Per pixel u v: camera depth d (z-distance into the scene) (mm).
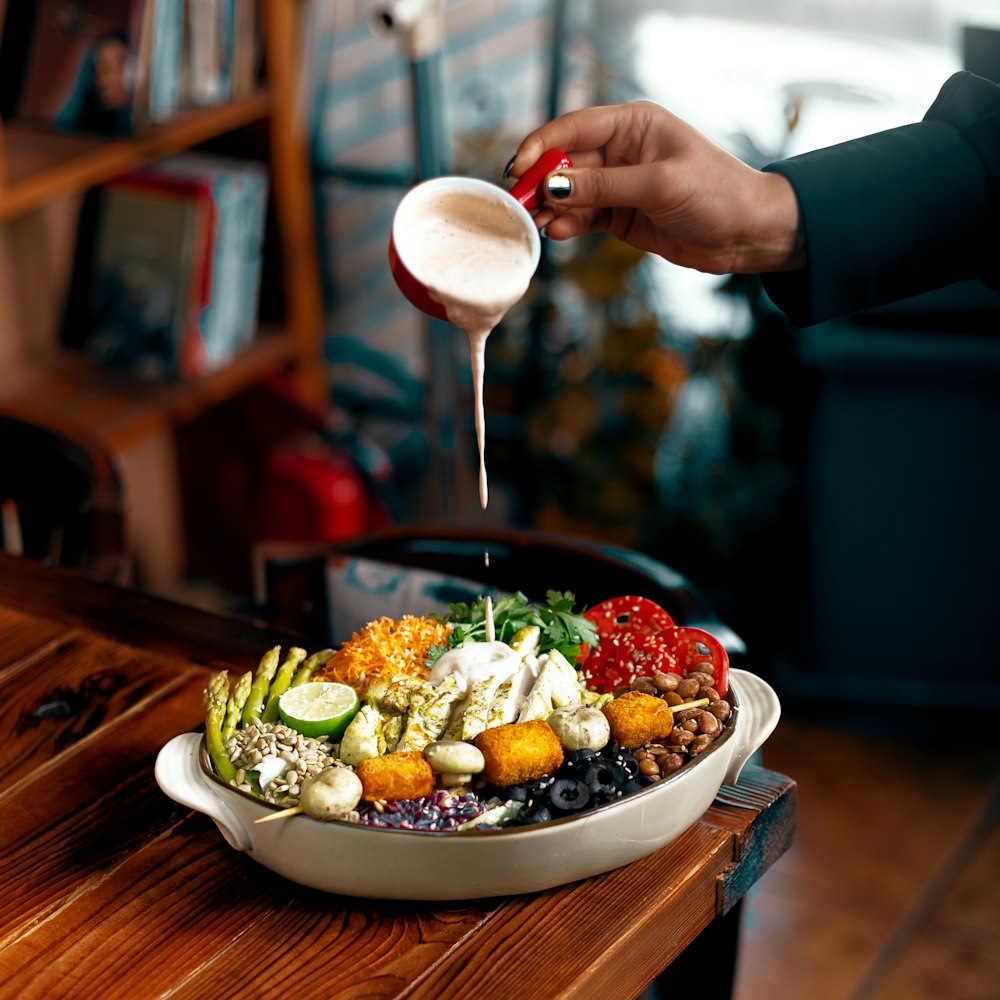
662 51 2592
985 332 2234
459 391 2803
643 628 1096
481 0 2732
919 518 2391
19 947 947
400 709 988
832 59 2469
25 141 2342
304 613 1574
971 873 2242
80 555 1767
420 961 915
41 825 1081
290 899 983
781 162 1208
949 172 1208
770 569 2633
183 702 1250
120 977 916
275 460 2820
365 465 2859
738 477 2590
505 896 963
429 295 1026
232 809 958
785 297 1258
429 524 1563
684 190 1146
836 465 2379
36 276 2648
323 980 904
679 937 1006
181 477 3037
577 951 917
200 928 958
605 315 2605
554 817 921
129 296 2635
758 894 2193
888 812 2383
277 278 2861
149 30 2354
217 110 2551
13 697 1264
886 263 1210
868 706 2582
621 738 962
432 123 2412
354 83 2865
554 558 1485
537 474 2760
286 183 2779
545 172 1133
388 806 923
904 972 2043
